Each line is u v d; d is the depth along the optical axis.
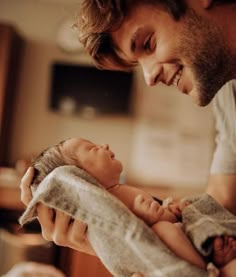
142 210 0.88
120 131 3.42
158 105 3.41
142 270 0.79
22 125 3.40
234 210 1.17
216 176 1.22
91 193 0.83
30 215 0.89
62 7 3.46
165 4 0.91
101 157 0.97
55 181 0.85
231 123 1.18
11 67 3.21
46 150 1.01
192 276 0.75
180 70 0.96
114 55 1.08
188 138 3.36
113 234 0.81
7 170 3.13
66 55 3.44
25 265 2.32
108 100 3.35
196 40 0.92
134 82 3.42
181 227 0.89
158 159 3.39
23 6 3.47
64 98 3.35
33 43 3.45
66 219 0.87
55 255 2.67
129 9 0.94
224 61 0.95
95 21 0.99
